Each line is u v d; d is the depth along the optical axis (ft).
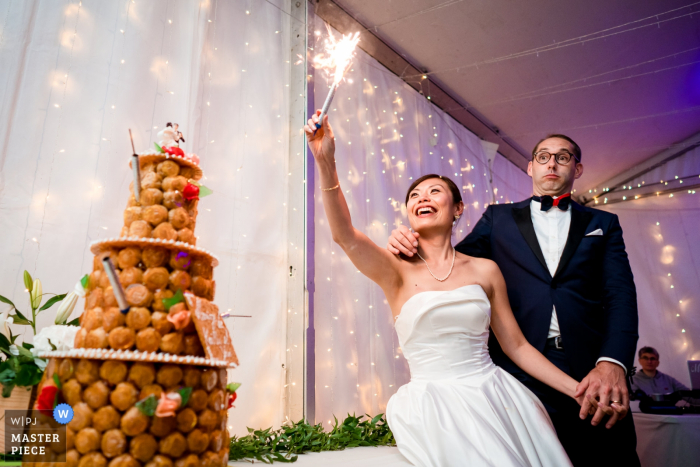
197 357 3.33
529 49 12.74
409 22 11.76
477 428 4.59
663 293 18.78
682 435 9.57
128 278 3.36
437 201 6.25
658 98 14.85
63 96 6.36
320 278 9.56
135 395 3.10
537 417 5.24
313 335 8.82
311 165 9.52
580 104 15.08
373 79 12.35
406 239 6.06
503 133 16.79
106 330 3.23
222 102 8.43
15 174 5.82
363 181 11.18
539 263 6.95
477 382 5.21
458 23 11.82
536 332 6.60
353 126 11.29
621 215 20.25
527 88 14.34
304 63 9.91
